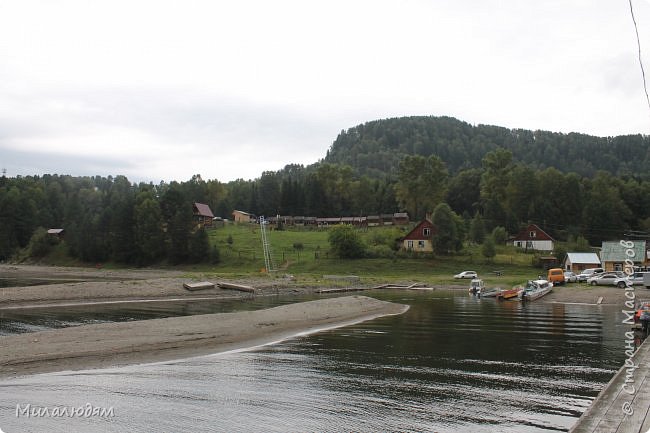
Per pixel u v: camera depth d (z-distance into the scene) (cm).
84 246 10738
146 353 2094
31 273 8844
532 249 9588
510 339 2531
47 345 2072
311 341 2478
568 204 11931
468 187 14888
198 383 1669
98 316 3234
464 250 9000
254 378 1736
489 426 1280
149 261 10106
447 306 4278
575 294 4966
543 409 1409
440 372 1822
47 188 16862
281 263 8775
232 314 3066
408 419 1332
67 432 1241
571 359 2042
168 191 10994
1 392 1546
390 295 5512
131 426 1285
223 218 15825
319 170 15762
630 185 12512
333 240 8819
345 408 1420
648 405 1304
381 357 2089
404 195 12356
